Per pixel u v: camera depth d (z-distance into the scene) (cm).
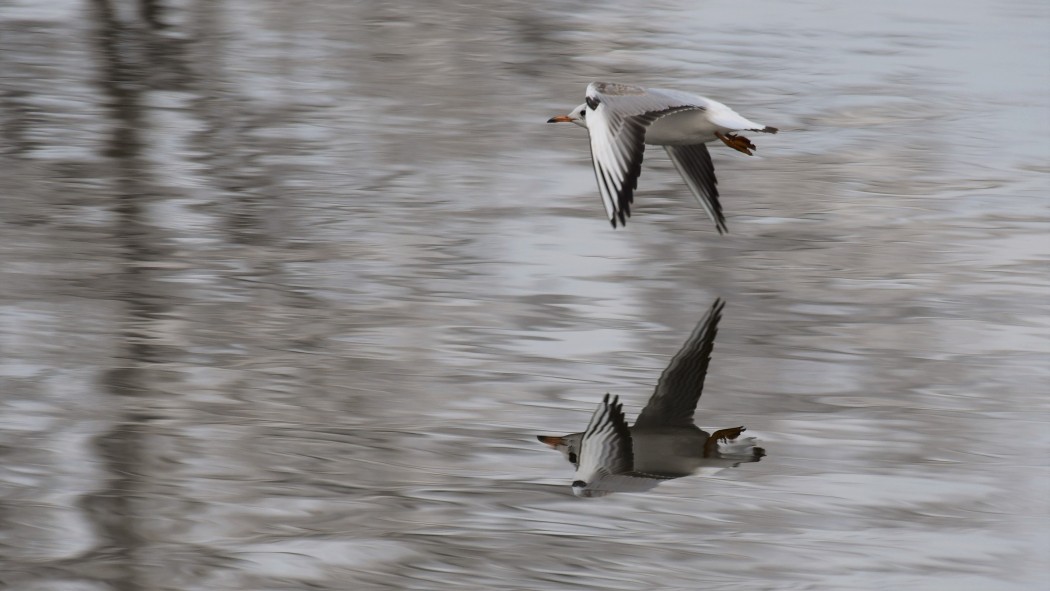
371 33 2872
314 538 935
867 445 1083
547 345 1295
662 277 1495
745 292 1455
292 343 1291
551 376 1219
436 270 1505
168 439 1084
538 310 1388
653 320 1363
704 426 1120
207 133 2078
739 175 1927
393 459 1052
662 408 1154
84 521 953
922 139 2131
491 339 1307
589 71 2573
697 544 927
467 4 3206
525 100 2339
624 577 888
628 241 1622
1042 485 1015
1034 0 3338
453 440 1088
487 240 1611
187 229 1631
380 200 1764
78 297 1398
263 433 1096
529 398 1172
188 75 2447
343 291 1434
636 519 964
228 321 1343
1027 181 1908
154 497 990
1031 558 910
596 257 1561
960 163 1998
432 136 2088
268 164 1917
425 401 1162
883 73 2595
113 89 2323
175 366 1230
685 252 1587
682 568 897
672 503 986
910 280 1497
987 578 889
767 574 894
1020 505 984
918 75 2581
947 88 2481
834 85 2498
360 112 2230
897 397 1180
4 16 2850
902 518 965
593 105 1020
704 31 2972
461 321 1353
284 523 957
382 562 904
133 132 2062
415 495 995
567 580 884
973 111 2319
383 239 1609
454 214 1708
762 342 1312
